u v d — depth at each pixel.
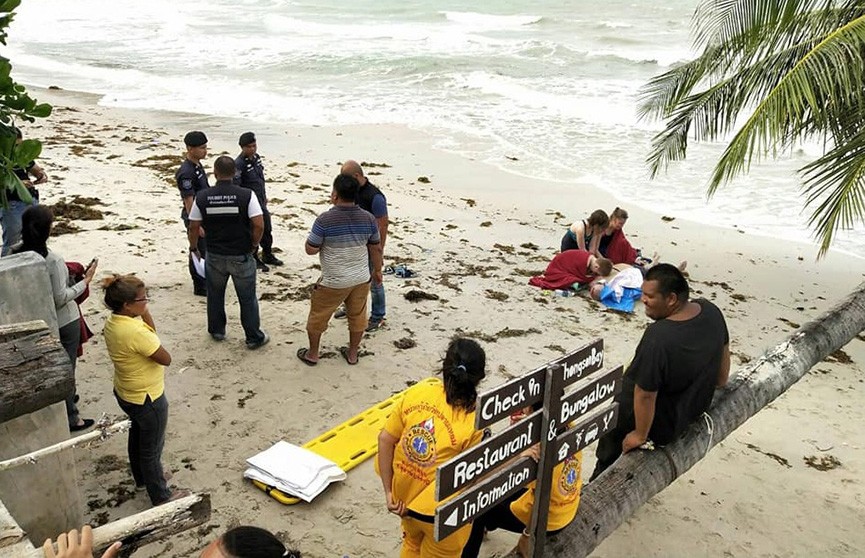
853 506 5.55
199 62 27.30
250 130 18.30
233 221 6.42
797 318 9.39
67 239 9.37
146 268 8.66
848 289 10.61
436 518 2.74
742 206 14.23
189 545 4.50
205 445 5.51
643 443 4.25
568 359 3.08
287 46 30.48
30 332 3.08
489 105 21.31
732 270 11.13
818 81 7.00
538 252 10.98
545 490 3.21
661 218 13.48
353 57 27.52
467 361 3.29
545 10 42.47
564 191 14.81
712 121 10.11
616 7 42.47
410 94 22.56
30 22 36.44
